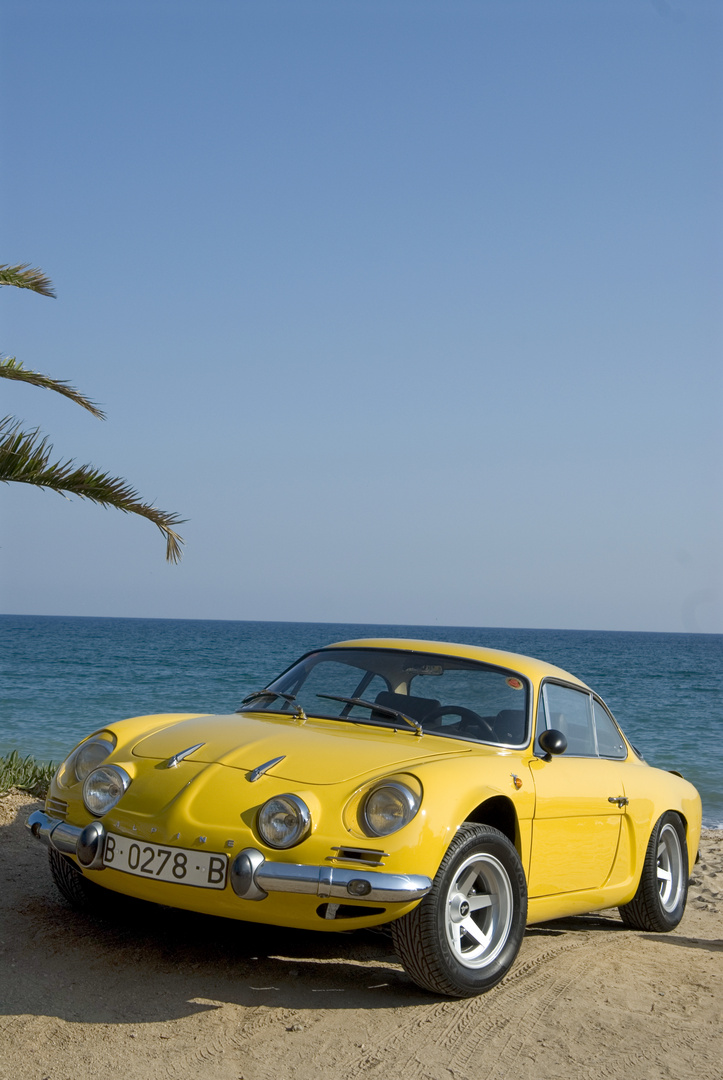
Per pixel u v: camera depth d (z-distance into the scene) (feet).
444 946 13.03
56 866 15.83
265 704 17.58
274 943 15.56
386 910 12.65
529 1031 12.52
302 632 638.12
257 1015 12.48
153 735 15.69
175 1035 11.71
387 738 15.44
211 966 14.21
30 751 57.62
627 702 121.29
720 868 28.68
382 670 17.75
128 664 167.63
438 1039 12.06
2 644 257.14
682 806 20.68
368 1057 11.39
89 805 14.30
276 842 12.69
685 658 275.59
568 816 16.30
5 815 22.84
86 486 24.09
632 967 16.10
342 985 13.82
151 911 16.88
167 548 25.58
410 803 12.87
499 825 15.08
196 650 240.12
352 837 12.66
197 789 13.52
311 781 13.41
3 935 14.87
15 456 23.29
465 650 18.33
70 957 14.16
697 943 18.95
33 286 26.48
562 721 17.87
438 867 12.99
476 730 16.22
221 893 12.73
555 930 19.34
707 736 84.74
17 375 25.21
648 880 19.36
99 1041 11.41
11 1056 10.87
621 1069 11.48
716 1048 12.32
